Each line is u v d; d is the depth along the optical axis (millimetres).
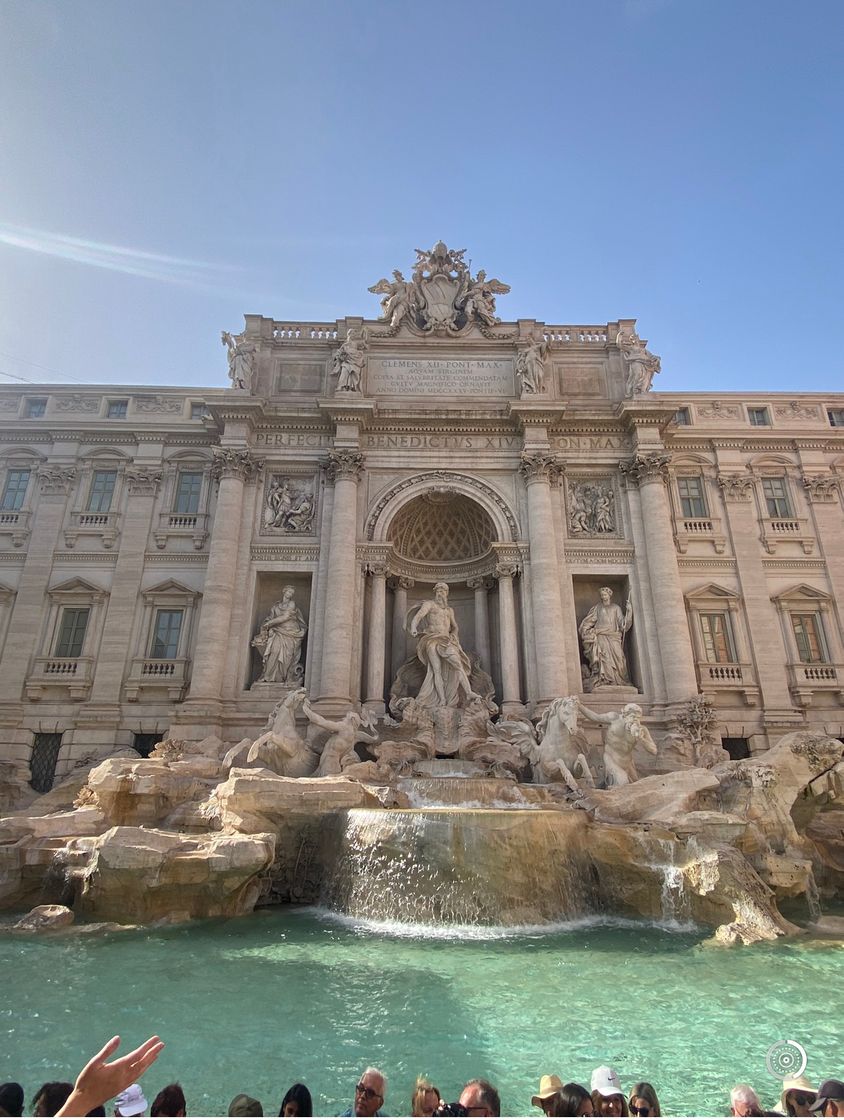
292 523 31484
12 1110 4535
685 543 32875
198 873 15375
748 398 36156
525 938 14117
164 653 30641
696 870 15656
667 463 32031
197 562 31953
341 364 33281
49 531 32469
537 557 30062
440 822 15797
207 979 11227
